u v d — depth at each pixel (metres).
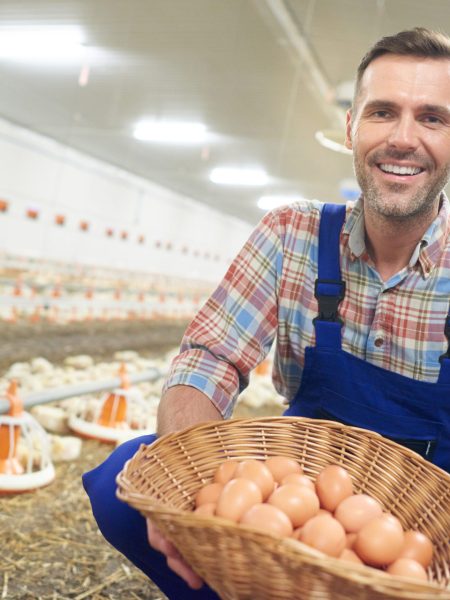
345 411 1.50
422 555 1.02
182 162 15.80
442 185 1.44
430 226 1.50
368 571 0.75
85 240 16.38
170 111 11.05
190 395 1.40
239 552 0.83
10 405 2.34
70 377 4.23
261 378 5.62
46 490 2.37
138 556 1.32
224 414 1.45
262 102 9.71
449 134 1.41
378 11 6.03
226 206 23.69
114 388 3.16
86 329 8.45
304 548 0.77
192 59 8.14
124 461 1.35
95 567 1.84
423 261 1.48
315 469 1.25
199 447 1.22
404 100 1.40
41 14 7.23
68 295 9.38
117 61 8.64
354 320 1.55
